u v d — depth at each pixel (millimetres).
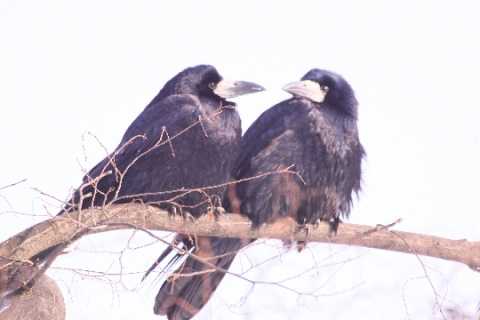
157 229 10961
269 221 12492
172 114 12305
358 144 13430
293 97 13586
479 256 10953
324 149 13023
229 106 12445
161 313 12078
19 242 9352
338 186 13094
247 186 12734
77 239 8758
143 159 12094
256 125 13320
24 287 8703
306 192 12836
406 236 11109
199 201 12086
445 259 11125
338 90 13500
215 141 12266
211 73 12906
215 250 12273
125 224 8859
